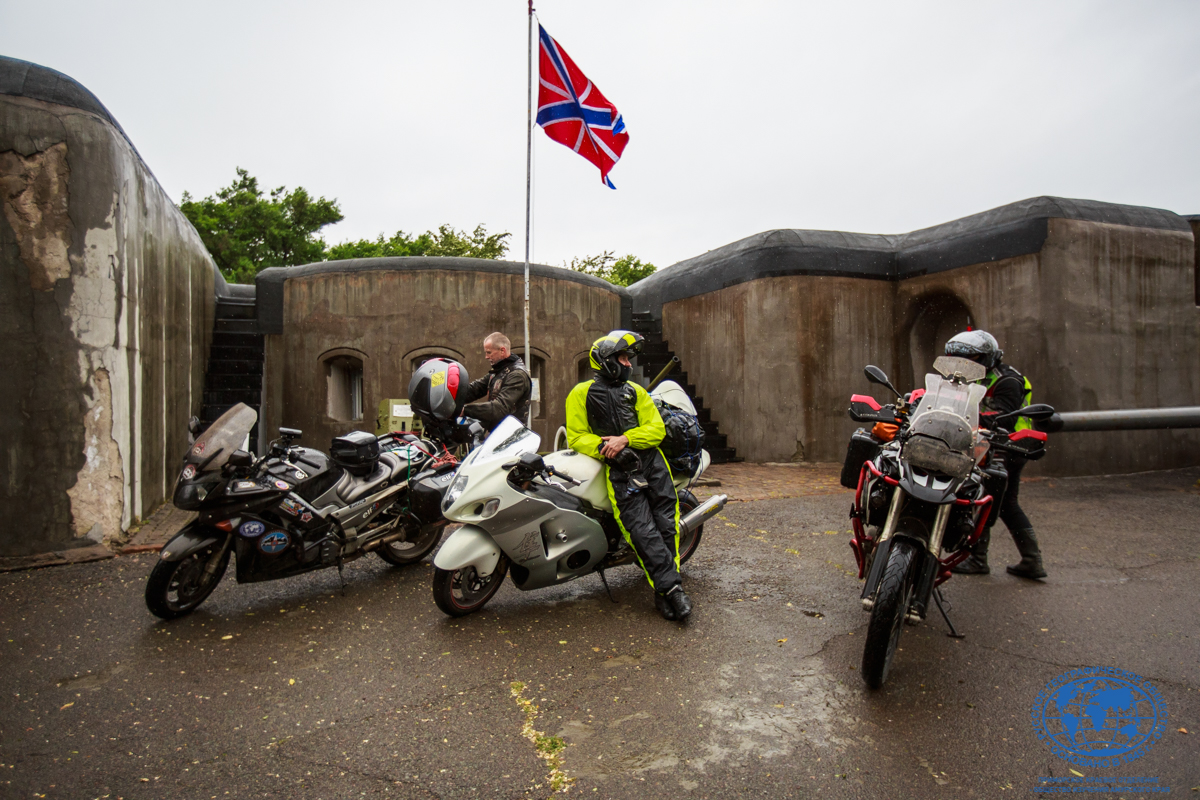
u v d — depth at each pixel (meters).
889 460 3.48
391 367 10.12
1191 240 10.06
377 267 10.17
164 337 6.95
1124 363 9.44
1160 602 4.24
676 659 3.42
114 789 2.36
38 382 5.14
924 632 3.77
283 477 4.18
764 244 10.82
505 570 4.16
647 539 3.94
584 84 8.81
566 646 3.58
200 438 3.88
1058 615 4.02
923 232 10.81
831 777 2.43
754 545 5.60
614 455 3.88
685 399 4.57
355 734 2.72
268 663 3.38
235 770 2.47
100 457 5.34
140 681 3.18
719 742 2.66
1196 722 2.84
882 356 10.86
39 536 5.12
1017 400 4.39
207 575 4.01
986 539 4.72
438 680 3.19
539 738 2.69
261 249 35.53
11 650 3.51
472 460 3.88
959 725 2.79
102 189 5.42
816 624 3.88
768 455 10.65
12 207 5.11
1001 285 9.45
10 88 5.14
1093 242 9.23
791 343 10.51
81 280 5.30
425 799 2.31
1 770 2.46
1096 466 9.30
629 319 12.91
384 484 4.63
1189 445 10.18
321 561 4.29
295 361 10.29
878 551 3.14
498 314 10.41
